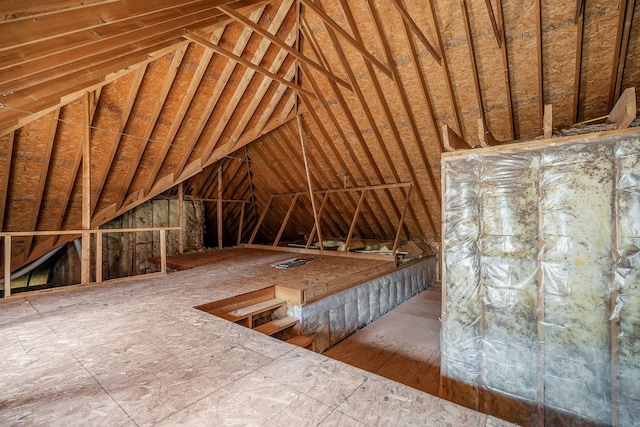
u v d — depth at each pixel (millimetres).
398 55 4129
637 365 1605
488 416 1445
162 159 5430
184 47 3992
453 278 2244
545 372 1868
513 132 4336
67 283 6551
